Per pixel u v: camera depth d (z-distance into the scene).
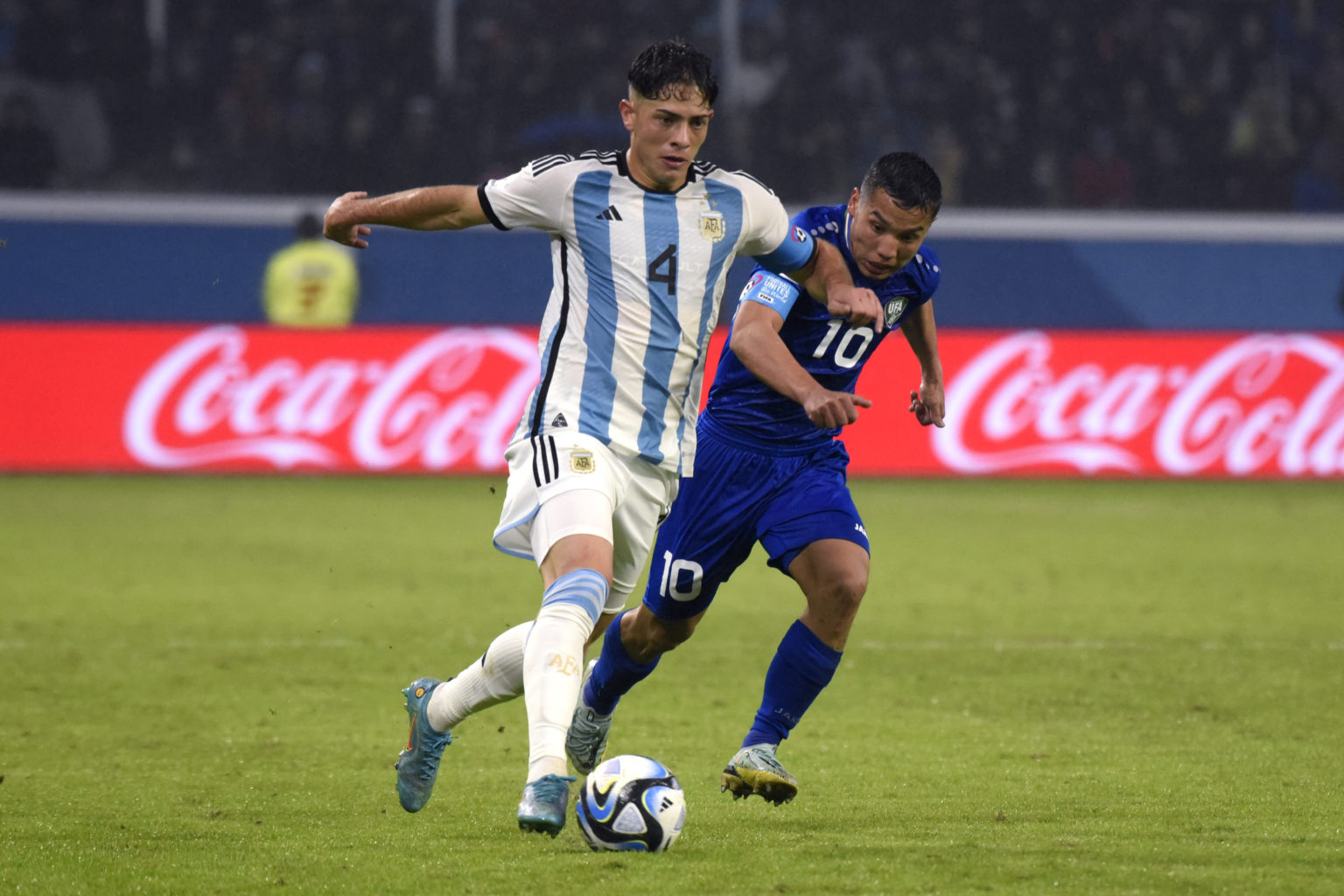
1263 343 57.38
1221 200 69.12
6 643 25.84
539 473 13.98
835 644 15.29
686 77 13.82
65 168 65.56
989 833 14.29
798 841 13.95
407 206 14.36
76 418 53.47
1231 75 71.12
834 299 14.67
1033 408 56.62
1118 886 12.25
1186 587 33.94
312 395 54.03
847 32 70.62
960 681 23.72
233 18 67.00
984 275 60.62
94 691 22.20
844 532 15.53
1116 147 69.50
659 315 14.23
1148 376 57.00
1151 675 24.25
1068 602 31.81
